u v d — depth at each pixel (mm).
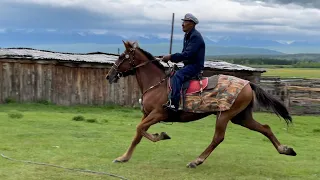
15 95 21875
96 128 15078
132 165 8977
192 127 18000
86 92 23719
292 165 9867
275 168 9398
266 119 22656
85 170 8359
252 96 9031
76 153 10039
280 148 9055
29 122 15391
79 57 24359
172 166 9047
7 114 17344
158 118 8969
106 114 20547
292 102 26250
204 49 9125
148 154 10305
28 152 9930
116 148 10961
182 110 8867
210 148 8992
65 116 18188
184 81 8961
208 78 9055
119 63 9477
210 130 17375
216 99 8773
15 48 25375
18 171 8094
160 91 9000
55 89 22875
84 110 21547
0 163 8680
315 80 31453
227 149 11938
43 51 25516
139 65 9305
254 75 27406
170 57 9016
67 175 7945
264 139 15641
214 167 9148
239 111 8883
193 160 9469
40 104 21938
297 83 29297
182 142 13023
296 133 18578
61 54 24922
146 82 9219
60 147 10773
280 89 26609
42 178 7680
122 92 24719
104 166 8781
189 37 9133
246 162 9922
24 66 22047
